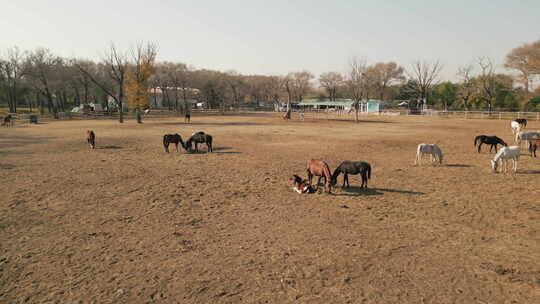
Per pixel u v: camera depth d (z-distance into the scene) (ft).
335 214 30.22
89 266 20.63
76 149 70.85
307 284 18.66
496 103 242.58
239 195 36.37
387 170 49.24
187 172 48.32
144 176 45.62
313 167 38.22
